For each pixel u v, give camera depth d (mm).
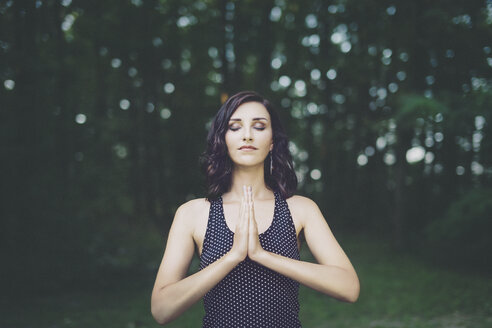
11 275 7031
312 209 1612
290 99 17766
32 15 8922
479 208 8570
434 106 8648
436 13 10219
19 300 6492
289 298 1526
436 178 15109
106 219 13117
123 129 16531
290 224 1553
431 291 7254
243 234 1375
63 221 8031
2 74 8086
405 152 12180
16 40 8703
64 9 12523
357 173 18250
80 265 7664
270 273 1486
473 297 6793
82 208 9258
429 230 9477
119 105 18156
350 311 6090
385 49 13719
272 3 14953
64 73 10617
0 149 7676
